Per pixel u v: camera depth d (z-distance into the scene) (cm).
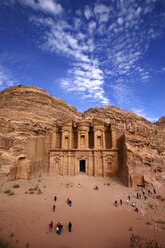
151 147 3725
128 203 2152
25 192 2495
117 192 2578
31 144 3534
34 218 1703
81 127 4128
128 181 2783
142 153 3039
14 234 1392
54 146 4078
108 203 2170
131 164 2909
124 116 5884
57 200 2250
